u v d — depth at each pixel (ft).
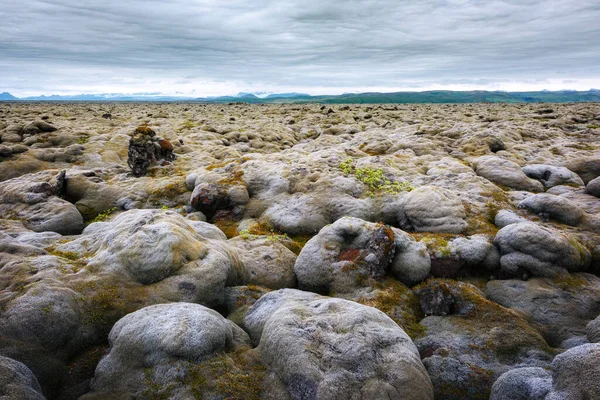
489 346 40.73
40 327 35.17
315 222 71.46
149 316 35.83
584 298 48.11
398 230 58.23
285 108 425.28
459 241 58.54
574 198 79.41
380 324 36.11
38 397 28.86
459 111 338.75
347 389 29.84
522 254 53.93
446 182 85.87
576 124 205.36
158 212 55.52
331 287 52.60
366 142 138.92
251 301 46.78
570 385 26.81
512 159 109.91
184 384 31.09
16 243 50.93
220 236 63.31
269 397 31.07
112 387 32.30
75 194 88.94
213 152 128.47
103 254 46.39
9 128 146.92
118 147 132.57
